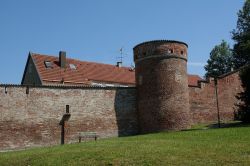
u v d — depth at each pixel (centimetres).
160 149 2044
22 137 3156
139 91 3653
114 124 3531
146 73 3600
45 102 3288
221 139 2292
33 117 3222
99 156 1961
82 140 3378
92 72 5350
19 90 3203
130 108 3628
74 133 3362
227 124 3641
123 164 1800
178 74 3572
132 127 3606
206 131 2777
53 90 3334
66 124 3344
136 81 3703
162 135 2786
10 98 3161
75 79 5016
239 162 1708
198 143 2197
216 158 1794
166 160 1805
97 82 5216
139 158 1869
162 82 3522
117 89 3603
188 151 1966
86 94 3466
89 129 3425
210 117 3972
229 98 4169
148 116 3538
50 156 2084
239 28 6241
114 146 2231
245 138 2256
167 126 3453
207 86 4012
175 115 3478
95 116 3469
